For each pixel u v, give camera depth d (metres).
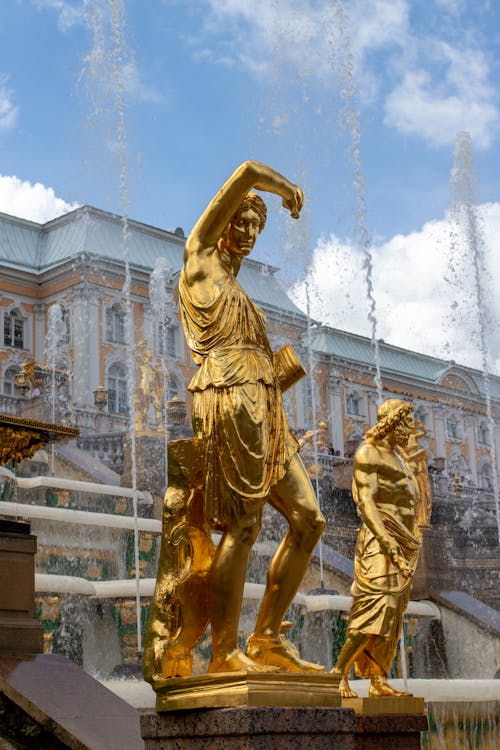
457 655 19.95
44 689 5.50
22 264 52.47
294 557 4.38
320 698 4.06
